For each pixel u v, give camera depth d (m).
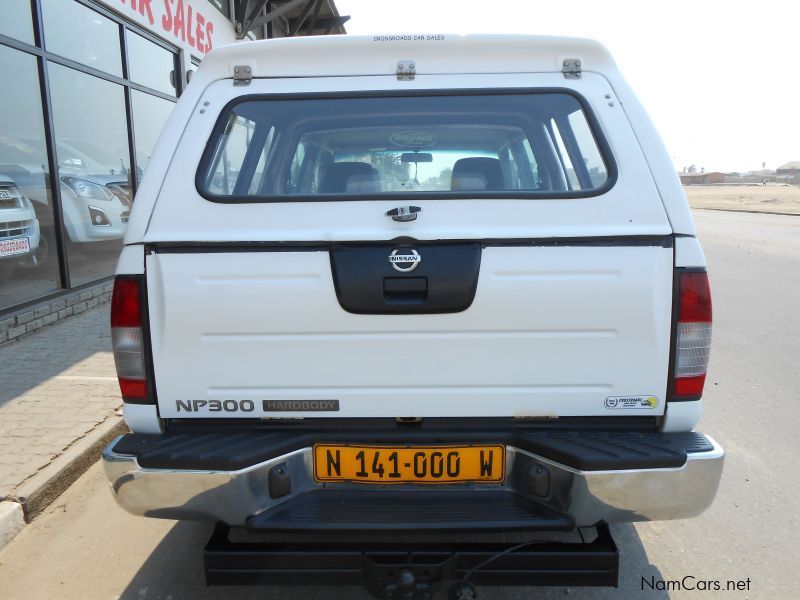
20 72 5.48
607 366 1.95
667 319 1.93
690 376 1.95
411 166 2.55
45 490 2.97
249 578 1.94
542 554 1.91
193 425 2.05
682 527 2.85
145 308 1.96
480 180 2.54
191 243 1.93
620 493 1.85
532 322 1.92
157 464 1.88
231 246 1.92
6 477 3.00
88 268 6.65
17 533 2.78
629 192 1.97
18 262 5.44
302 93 2.17
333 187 2.55
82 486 3.18
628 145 2.04
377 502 1.98
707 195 50.19
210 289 1.93
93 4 6.67
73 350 4.92
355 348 1.95
